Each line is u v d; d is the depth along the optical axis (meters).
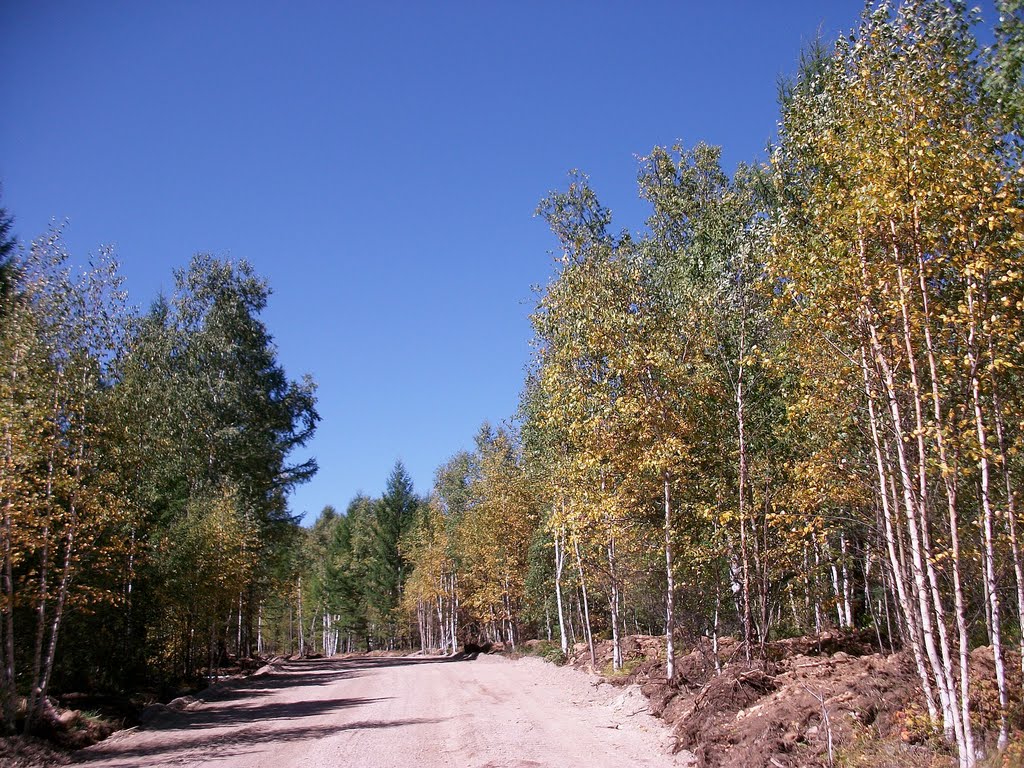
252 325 35.31
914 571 9.02
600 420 16.25
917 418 8.49
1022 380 8.88
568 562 28.53
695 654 17.19
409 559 60.59
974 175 8.29
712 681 13.05
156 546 21.88
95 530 15.61
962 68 9.10
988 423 8.95
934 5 9.36
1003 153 8.66
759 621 16.11
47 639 16.80
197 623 26.00
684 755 10.70
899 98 9.20
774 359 11.82
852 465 10.81
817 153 10.48
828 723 9.09
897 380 9.64
